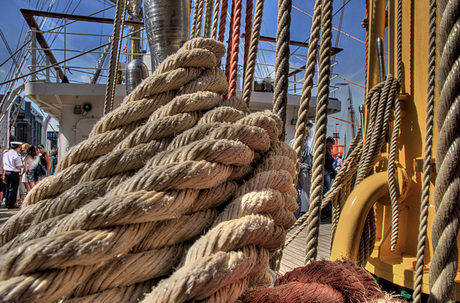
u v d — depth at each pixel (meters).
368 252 2.08
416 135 2.08
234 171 0.83
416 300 1.21
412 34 2.13
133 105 0.89
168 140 0.84
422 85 2.05
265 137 0.86
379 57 2.49
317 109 1.30
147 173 0.69
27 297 0.52
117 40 2.50
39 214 0.71
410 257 2.08
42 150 9.48
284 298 0.81
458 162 0.74
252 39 1.34
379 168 2.46
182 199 0.69
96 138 0.84
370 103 2.40
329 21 1.26
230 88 1.38
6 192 7.73
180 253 0.72
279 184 0.85
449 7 0.69
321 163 1.31
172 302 0.58
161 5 1.29
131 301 0.65
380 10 2.64
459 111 0.71
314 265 1.00
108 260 0.65
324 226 5.44
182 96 0.89
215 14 1.51
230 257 0.65
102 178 0.77
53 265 0.55
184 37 1.35
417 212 2.07
